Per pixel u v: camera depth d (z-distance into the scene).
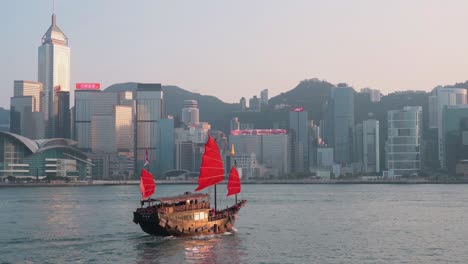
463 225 169.62
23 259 111.31
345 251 121.44
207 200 139.75
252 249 122.31
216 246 124.62
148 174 135.75
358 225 169.50
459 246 128.38
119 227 161.38
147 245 125.00
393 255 117.12
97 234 144.25
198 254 116.00
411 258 114.00
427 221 182.00
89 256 113.88
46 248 122.81
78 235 142.50
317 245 128.75
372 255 117.06
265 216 199.12
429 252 120.69
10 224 171.88
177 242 128.00
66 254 115.94
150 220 126.69
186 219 131.00
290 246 126.88
